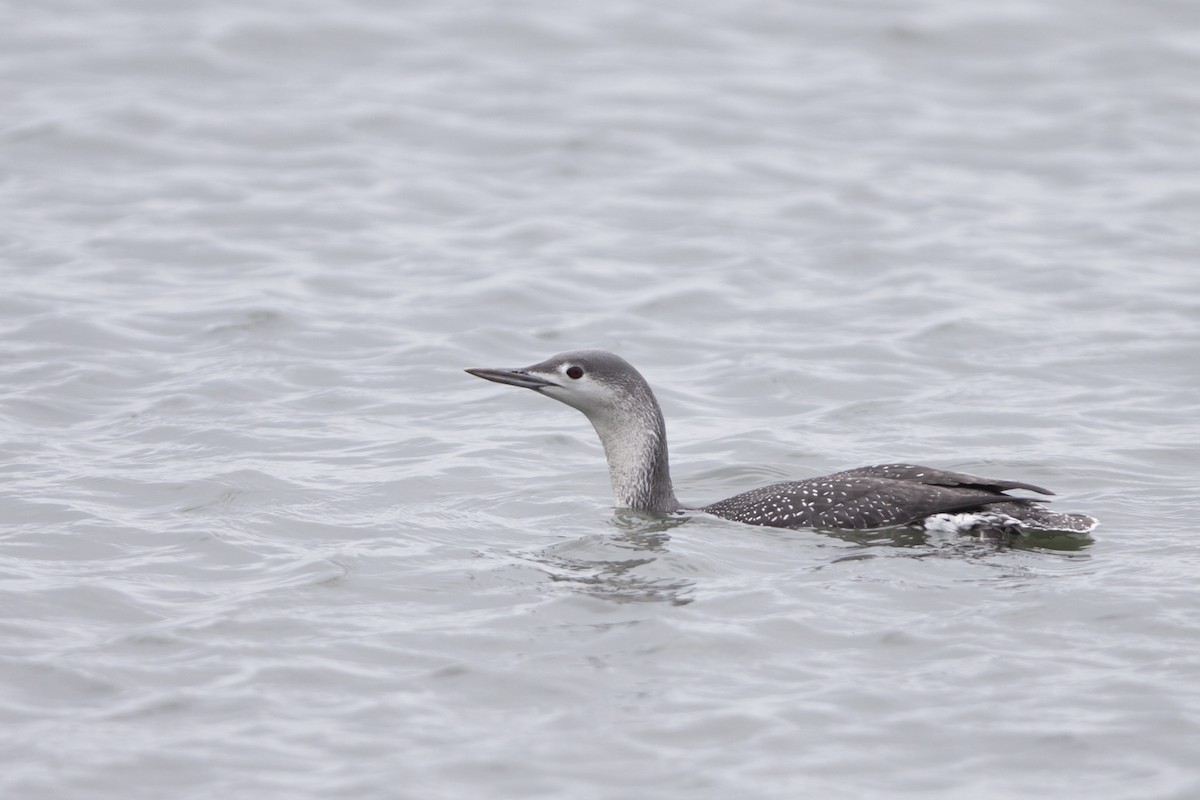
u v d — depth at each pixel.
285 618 10.55
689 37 31.38
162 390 16.34
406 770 8.60
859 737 8.95
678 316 19.38
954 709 9.22
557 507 13.23
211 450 14.62
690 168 25.11
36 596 10.88
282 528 12.53
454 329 18.72
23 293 19.20
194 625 10.41
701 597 10.95
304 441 15.00
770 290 20.25
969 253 21.50
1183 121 27.17
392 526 12.59
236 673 9.71
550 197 23.95
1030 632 10.21
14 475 13.65
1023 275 20.61
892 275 20.75
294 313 18.84
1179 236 22.08
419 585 11.23
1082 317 19.06
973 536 12.08
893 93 28.73
